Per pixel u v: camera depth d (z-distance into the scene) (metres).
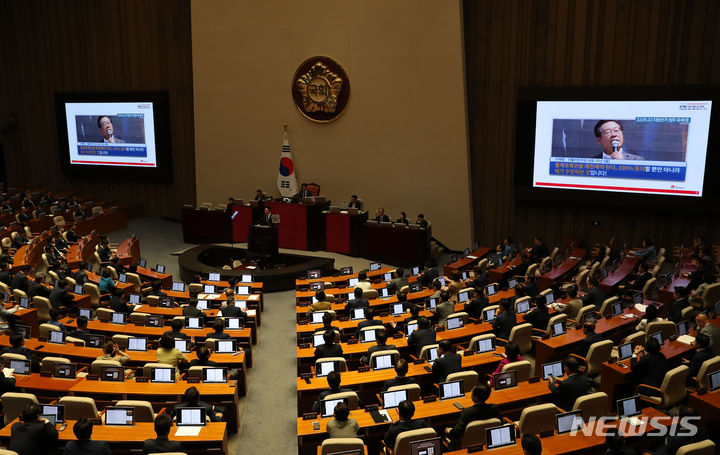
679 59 15.95
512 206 18.80
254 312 12.62
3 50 24.91
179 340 9.85
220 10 20.72
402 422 6.68
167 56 22.72
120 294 12.34
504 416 7.65
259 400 9.98
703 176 15.84
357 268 17.61
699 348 8.61
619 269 15.00
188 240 20.70
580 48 17.03
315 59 19.84
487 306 11.73
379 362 8.82
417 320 10.27
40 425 6.58
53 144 25.28
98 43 23.62
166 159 23.23
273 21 20.16
